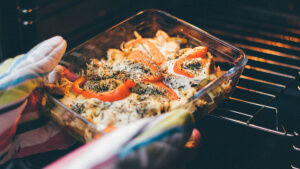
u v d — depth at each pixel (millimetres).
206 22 912
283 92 735
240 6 973
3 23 740
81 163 419
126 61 640
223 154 729
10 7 728
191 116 482
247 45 853
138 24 709
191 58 645
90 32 830
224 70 664
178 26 701
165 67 636
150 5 928
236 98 730
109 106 561
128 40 707
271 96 710
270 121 717
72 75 617
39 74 534
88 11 1120
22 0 727
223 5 970
